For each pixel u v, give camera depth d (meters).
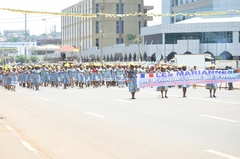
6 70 44.56
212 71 31.53
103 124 16.97
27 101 27.70
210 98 27.83
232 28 91.31
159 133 14.66
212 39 93.38
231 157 11.01
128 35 125.06
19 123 17.61
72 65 44.38
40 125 17.02
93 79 42.97
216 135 14.11
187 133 14.55
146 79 29.47
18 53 180.38
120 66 43.94
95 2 129.12
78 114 20.25
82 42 141.50
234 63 63.78
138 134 14.55
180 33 96.38
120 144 12.96
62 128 16.20
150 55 97.38
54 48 156.25
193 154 11.42
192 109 21.41
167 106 22.98
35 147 12.38
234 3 100.06
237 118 18.02
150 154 11.53
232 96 29.56
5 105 25.14
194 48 93.25
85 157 11.31
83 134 14.83
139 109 21.80
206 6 111.06
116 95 31.27
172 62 64.25
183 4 122.25
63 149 12.38
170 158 11.05
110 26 131.00
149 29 104.31
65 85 41.72
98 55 121.88
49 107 23.64
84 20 138.88
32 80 41.28
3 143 12.66
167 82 29.73
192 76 30.62
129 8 131.38
